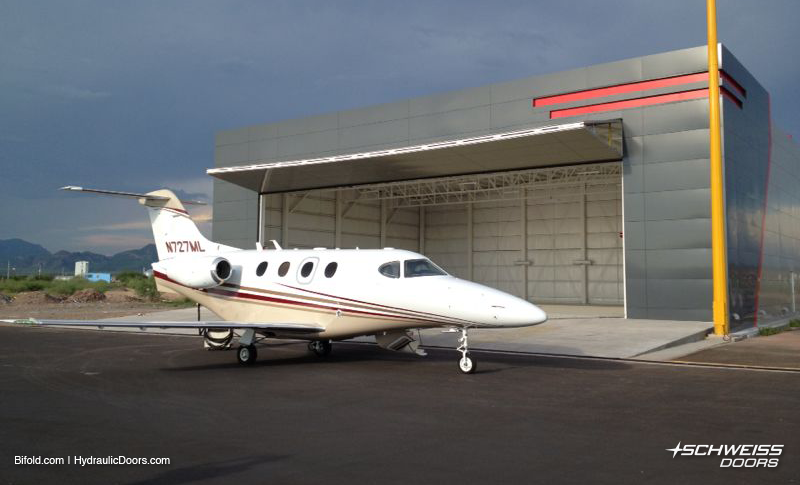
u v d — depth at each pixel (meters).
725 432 7.32
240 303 15.42
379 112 29.67
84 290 43.34
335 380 11.28
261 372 12.33
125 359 14.41
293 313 14.47
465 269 40.97
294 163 26.09
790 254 28.89
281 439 6.99
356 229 37.34
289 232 33.06
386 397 9.58
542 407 8.78
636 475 5.70
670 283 21.94
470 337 18.33
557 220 38.03
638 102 23.08
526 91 25.88
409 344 13.85
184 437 7.07
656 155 22.47
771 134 26.72
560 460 6.16
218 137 34.22
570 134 21.12
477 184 33.03
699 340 18.41
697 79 21.95
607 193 36.41
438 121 28.12
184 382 11.05
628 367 13.01
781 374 12.06
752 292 23.44
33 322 11.89
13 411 8.50
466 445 6.73
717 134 18.94
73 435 7.17
